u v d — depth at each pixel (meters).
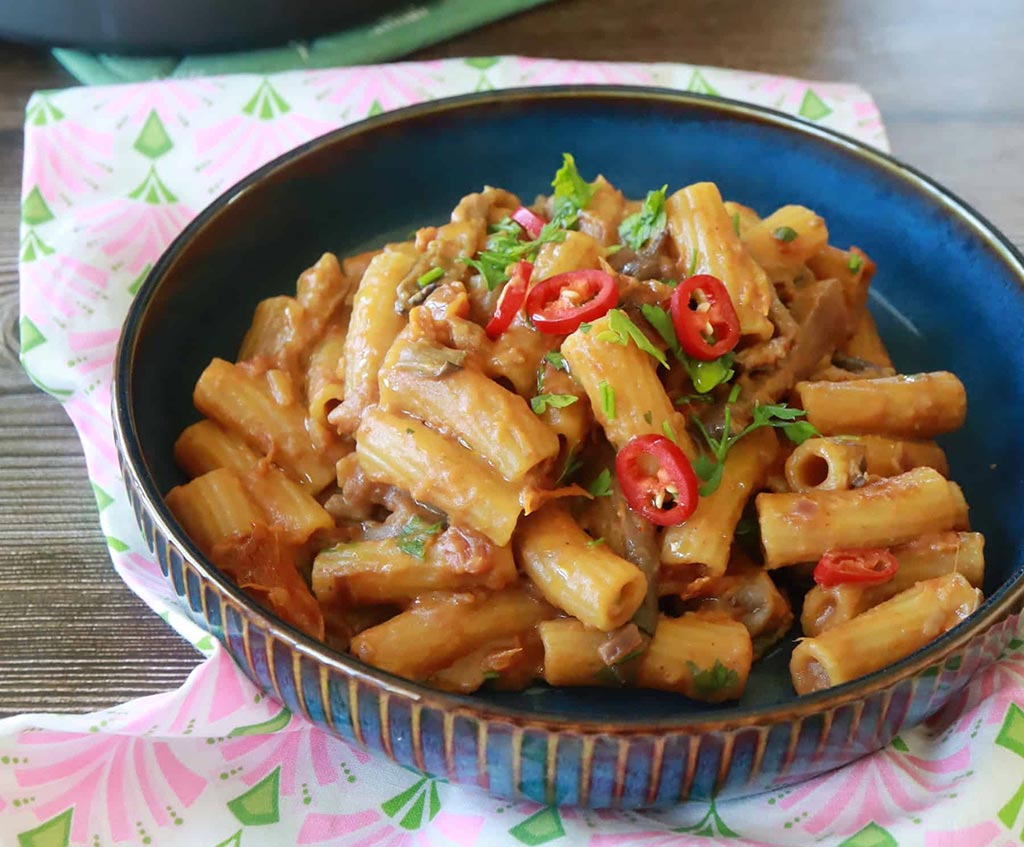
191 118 0.54
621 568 0.39
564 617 0.40
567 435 0.41
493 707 0.36
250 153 0.54
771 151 0.50
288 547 0.42
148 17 0.57
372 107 0.55
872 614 0.40
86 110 0.54
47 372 0.46
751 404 0.42
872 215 0.49
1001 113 0.58
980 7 0.64
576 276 0.42
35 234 0.50
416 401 0.41
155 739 0.40
